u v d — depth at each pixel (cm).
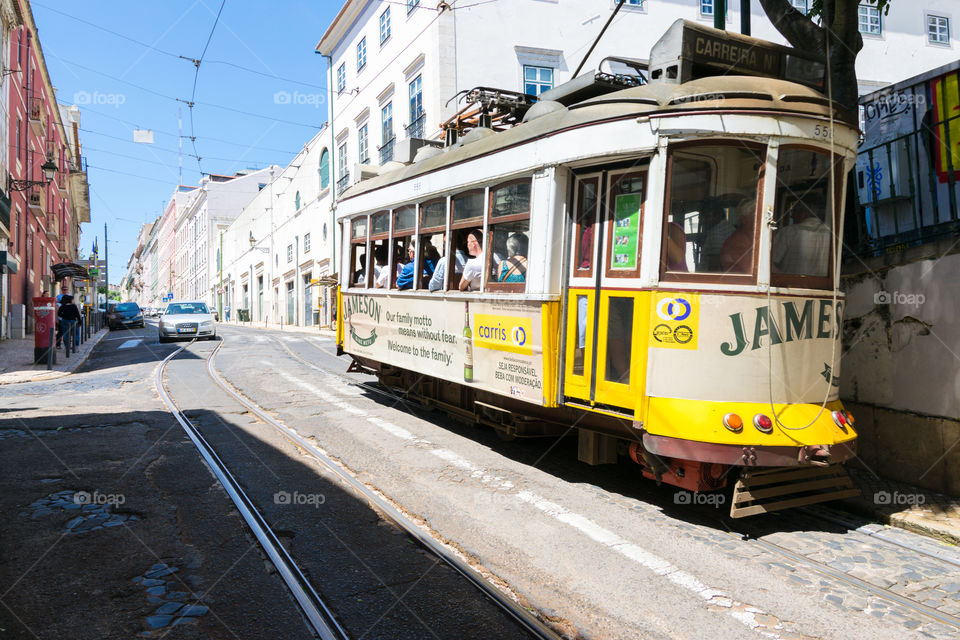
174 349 1853
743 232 486
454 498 538
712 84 493
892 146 671
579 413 560
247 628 331
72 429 747
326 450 680
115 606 349
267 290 4325
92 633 322
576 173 559
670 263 488
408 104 2198
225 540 440
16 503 498
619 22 2067
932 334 552
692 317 477
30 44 2578
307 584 379
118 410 866
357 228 995
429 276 777
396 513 497
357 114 2659
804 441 468
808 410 488
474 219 672
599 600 371
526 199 591
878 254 636
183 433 736
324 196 3100
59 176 3488
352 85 2727
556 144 552
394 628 335
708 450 461
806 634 339
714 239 488
